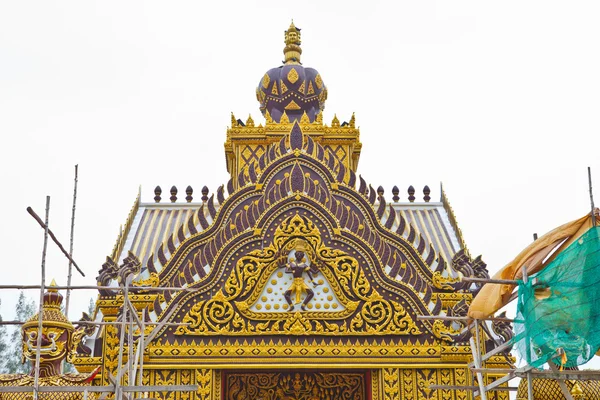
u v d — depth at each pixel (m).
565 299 14.80
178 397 20.03
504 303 16.69
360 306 20.73
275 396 21.44
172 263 21.11
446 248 26.84
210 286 20.77
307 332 20.45
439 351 20.42
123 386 16.12
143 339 18.94
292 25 32.38
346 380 21.48
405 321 20.61
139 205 28.88
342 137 29.55
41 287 16.23
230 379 21.44
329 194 21.64
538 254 16.27
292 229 21.16
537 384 18.27
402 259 21.38
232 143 29.73
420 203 29.33
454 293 20.97
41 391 15.88
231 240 21.05
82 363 20.31
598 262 14.81
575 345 14.64
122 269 20.67
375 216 21.66
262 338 20.47
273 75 30.92
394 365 20.31
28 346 17.61
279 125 29.52
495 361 20.38
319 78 31.03
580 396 18.02
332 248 21.11
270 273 20.91
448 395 20.23
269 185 21.77
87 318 21.02
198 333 20.39
